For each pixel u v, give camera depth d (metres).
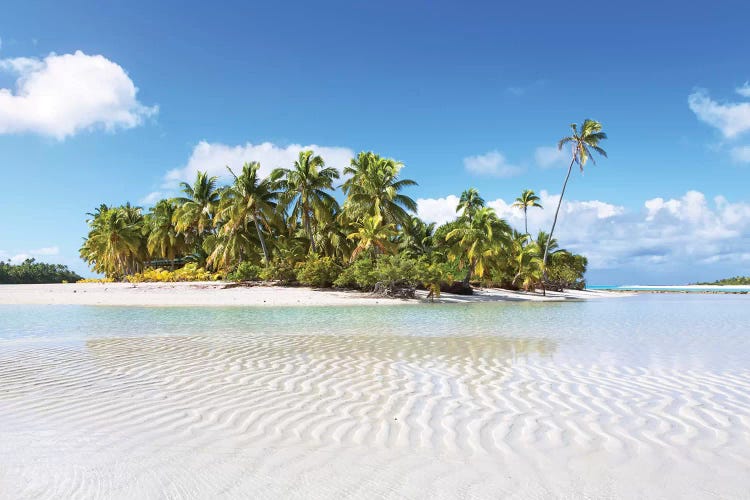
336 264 36.66
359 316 20.11
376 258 35.84
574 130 48.84
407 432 4.94
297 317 19.41
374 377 7.70
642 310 25.48
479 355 9.90
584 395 6.48
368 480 3.77
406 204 39.72
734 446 4.51
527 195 60.50
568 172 49.31
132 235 55.25
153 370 8.27
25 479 3.82
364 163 40.12
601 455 4.29
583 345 11.38
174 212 52.16
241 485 3.70
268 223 43.56
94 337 12.82
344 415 5.56
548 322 17.72
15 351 10.40
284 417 5.48
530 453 4.34
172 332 14.01
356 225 41.06
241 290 34.03
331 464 4.09
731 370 8.19
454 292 39.56
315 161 40.09
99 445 4.57
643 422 5.27
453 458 4.22
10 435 4.86
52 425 5.19
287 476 3.85
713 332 14.21
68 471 3.97
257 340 12.30
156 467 4.04
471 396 6.45
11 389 6.84
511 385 7.10
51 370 8.26
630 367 8.50
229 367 8.56
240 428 5.08
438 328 15.34
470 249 42.19
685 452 4.37
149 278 42.97
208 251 47.91
